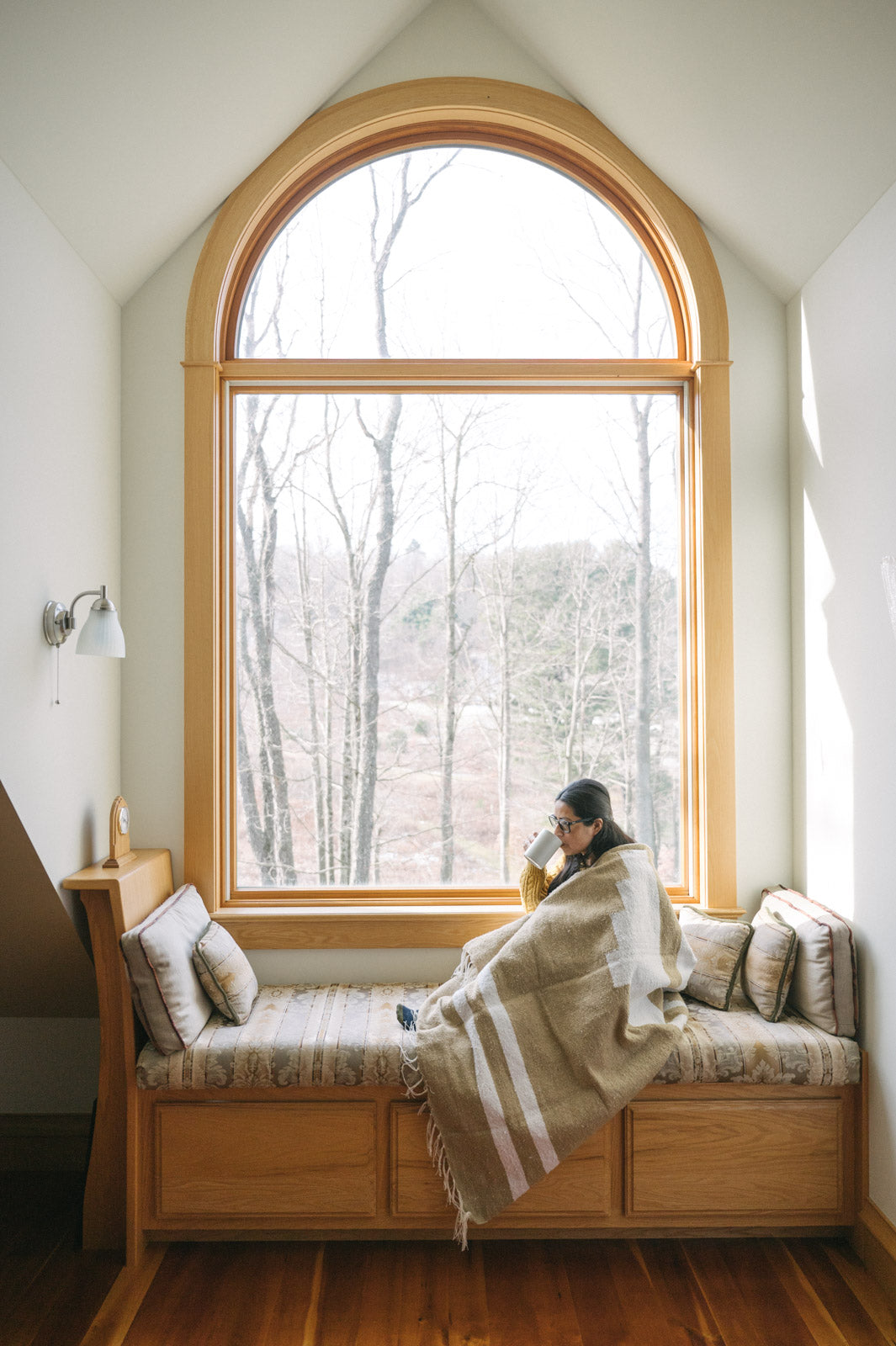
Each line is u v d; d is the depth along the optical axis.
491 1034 2.09
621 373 2.67
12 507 1.90
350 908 2.63
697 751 2.69
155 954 2.09
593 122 2.62
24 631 1.96
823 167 2.16
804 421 2.54
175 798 2.60
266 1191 2.14
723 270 2.68
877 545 2.12
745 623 2.66
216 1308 1.95
